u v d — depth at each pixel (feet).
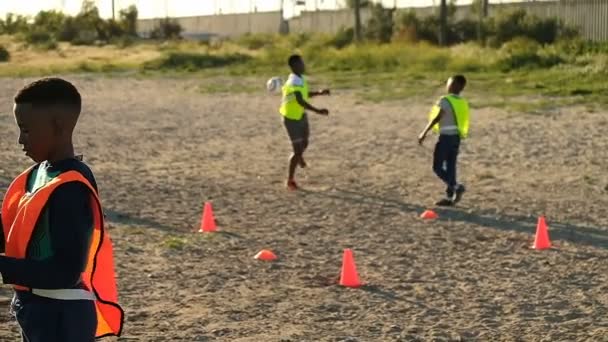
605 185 78.33
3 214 21.22
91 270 21.08
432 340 38.37
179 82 197.26
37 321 20.67
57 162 20.75
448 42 279.49
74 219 19.97
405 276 48.88
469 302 44.09
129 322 39.93
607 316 41.98
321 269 50.29
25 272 19.81
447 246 56.29
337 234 59.57
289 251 54.44
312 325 40.19
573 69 182.29
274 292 45.42
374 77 192.44
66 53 319.88
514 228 61.93
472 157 93.40
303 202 70.90
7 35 428.56
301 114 75.25
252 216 65.16
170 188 75.97
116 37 399.85
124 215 64.34
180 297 44.14
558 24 257.75
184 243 55.57
